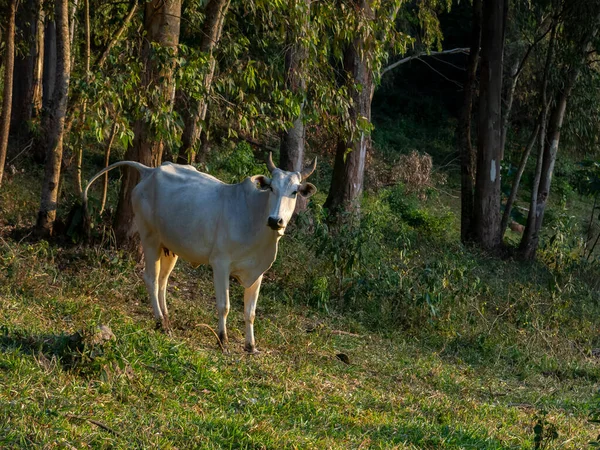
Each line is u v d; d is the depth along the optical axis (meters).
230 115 10.48
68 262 8.86
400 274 10.17
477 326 10.02
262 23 11.23
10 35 9.50
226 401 5.62
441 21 29.95
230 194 7.09
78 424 4.57
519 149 27.08
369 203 18.78
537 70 17.69
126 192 9.55
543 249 15.58
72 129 9.85
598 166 13.69
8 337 5.69
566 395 7.87
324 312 9.53
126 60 9.07
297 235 11.40
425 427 5.73
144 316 7.82
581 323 11.01
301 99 9.99
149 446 4.45
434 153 27.81
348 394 6.51
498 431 5.96
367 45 10.52
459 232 19.73
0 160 9.59
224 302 7.08
